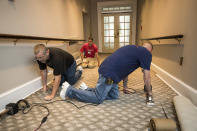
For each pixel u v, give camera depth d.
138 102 1.39
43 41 2.05
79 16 4.31
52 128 1.00
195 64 1.29
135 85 1.92
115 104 1.35
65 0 3.10
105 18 6.22
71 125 1.03
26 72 1.64
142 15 4.56
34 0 1.82
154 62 2.94
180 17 1.65
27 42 1.66
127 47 1.34
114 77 1.28
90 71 2.88
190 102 1.19
